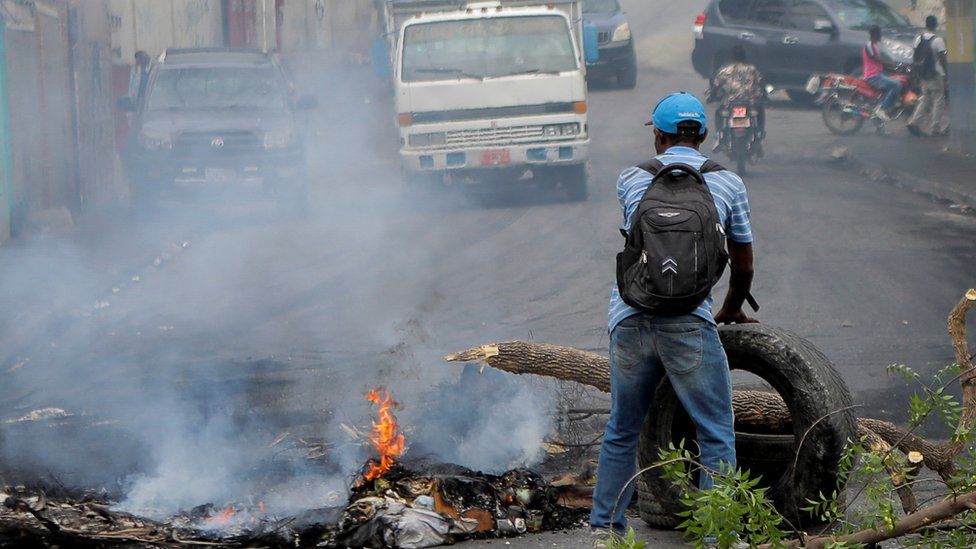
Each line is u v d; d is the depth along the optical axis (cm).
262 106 3622
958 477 882
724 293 2216
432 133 3544
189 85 3672
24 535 999
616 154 4625
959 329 983
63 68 3703
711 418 979
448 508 1072
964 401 983
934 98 4519
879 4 5316
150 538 1009
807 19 5316
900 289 2228
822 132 4844
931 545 879
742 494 833
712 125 5216
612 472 1012
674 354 965
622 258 984
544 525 1080
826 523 1044
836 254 2592
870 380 1612
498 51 3556
